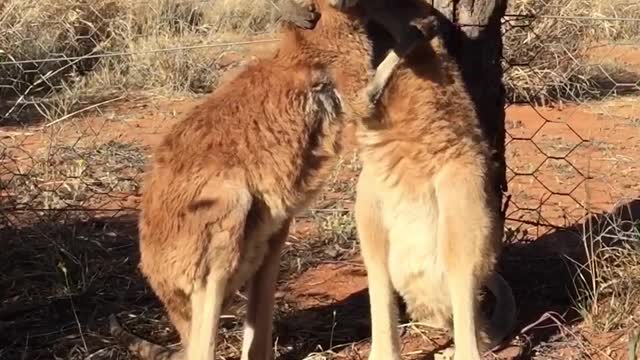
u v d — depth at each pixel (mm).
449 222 2398
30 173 3646
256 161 2406
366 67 2484
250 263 2428
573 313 2650
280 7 2498
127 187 3635
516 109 4785
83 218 3303
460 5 2561
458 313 2393
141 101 5039
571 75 5047
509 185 3596
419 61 2414
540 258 2912
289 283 2902
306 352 2580
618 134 4250
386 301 2445
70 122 4562
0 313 2742
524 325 2619
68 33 5629
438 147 2400
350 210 3322
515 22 4941
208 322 2350
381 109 2420
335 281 2908
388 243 2471
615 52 5887
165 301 2438
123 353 2537
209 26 6512
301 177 2469
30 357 2553
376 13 2434
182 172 2395
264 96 2439
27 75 5277
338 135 2502
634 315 2582
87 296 2811
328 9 2463
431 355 2541
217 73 5383
